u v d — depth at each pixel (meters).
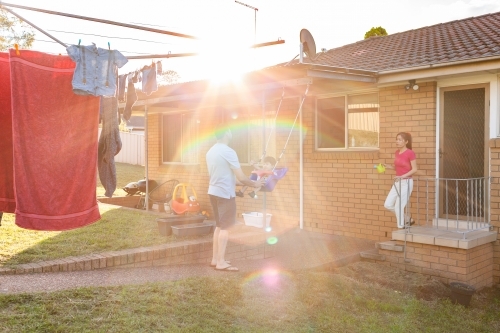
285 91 9.27
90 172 4.48
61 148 4.34
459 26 11.34
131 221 9.45
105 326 4.43
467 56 7.40
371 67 8.62
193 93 9.57
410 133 8.49
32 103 4.21
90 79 4.34
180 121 13.44
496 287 7.64
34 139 4.21
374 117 9.14
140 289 5.44
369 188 9.09
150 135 14.50
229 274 6.44
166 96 10.20
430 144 8.25
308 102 10.02
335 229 9.65
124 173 25.00
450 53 8.14
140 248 7.03
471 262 7.14
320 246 8.59
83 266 6.31
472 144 8.11
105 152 4.73
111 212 10.78
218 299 5.40
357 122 9.40
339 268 7.43
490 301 7.00
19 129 4.14
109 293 5.26
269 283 6.18
